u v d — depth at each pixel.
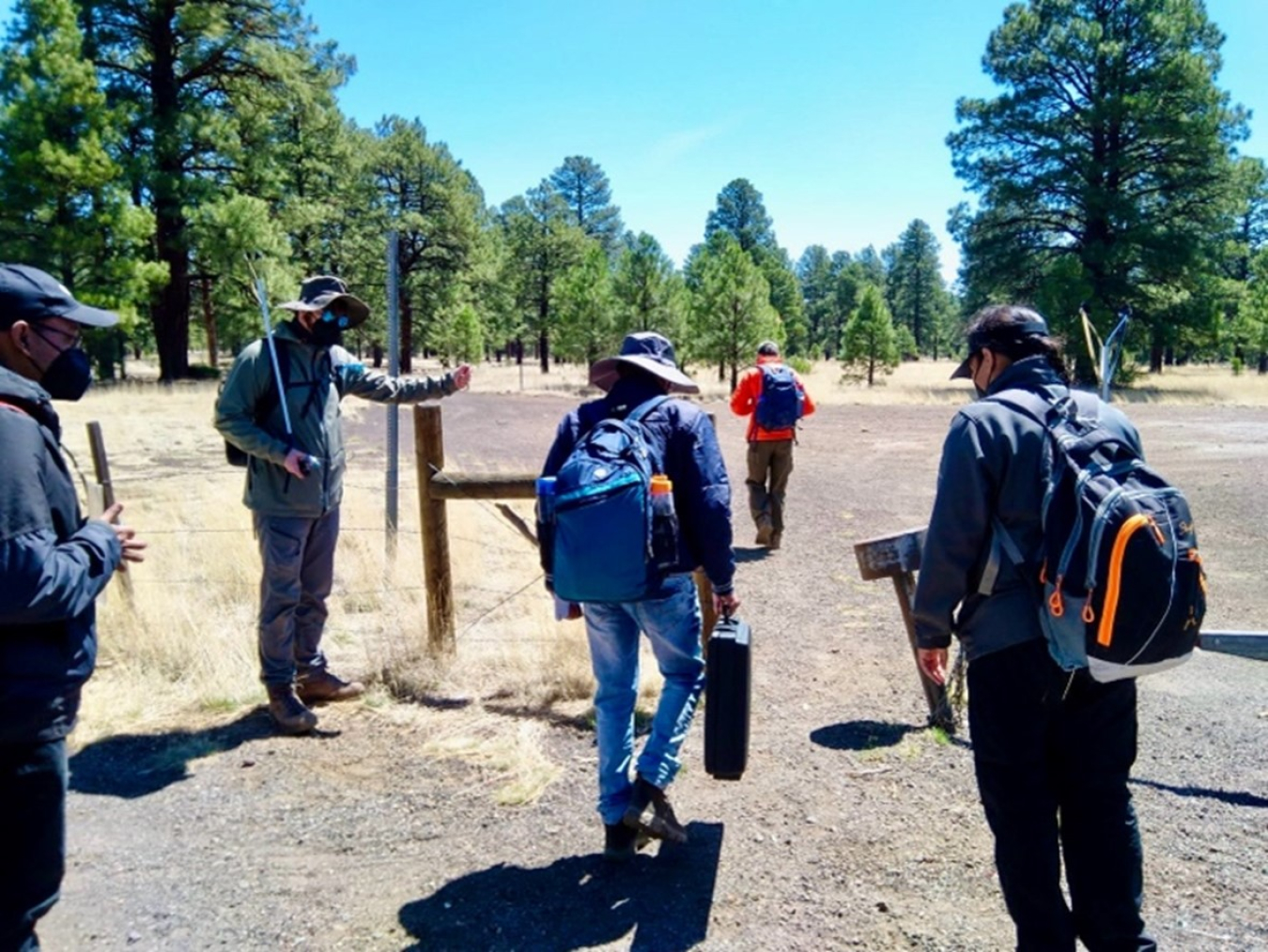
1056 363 2.53
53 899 2.19
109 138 25.28
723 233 48.47
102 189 24.53
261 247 28.31
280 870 3.06
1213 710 4.30
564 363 60.25
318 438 4.15
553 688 4.54
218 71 30.45
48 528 2.04
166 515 8.13
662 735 3.05
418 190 51.12
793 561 7.56
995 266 36.03
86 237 24.16
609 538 2.80
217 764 3.85
